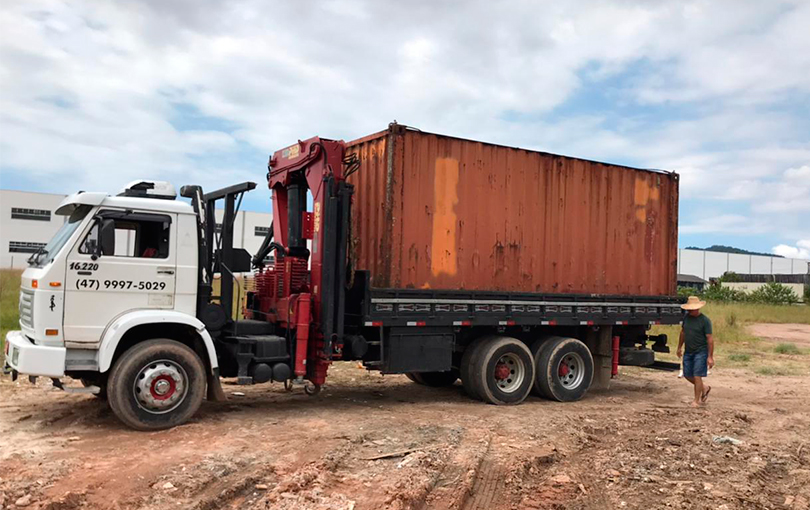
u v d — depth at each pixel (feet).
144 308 25.44
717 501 18.67
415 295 30.19
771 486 20.39
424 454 21.71
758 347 64.49
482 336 33.88
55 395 30.19
